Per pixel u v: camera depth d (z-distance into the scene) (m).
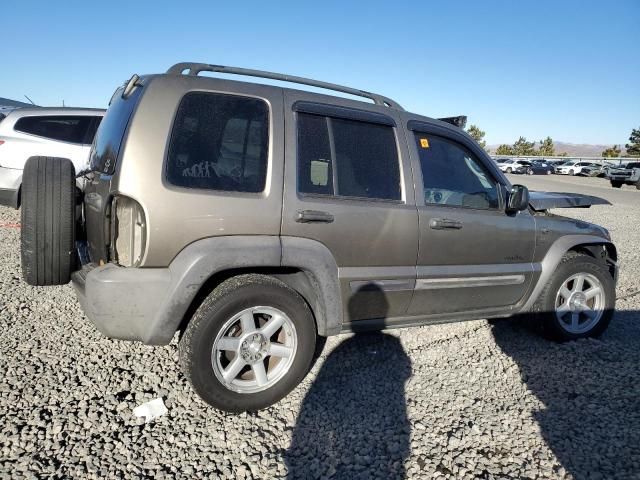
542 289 4.02
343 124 3.19
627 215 13.72
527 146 73.56
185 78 2.78
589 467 2.51
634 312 5.06
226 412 2.86
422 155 3.48
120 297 2.56
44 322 3.95
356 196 3.14
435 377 3.42
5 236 6.90
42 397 2.87
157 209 2.55
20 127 7.47
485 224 3.62
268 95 2.96
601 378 3.49
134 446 2.50
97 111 7.99
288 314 2.90
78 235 3.50
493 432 2.78
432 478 2.39
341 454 2.54
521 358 3.79
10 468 2.28
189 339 2.67
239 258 2.71
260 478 2.34
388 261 3.25
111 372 3.22
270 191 2.82
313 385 3.23
